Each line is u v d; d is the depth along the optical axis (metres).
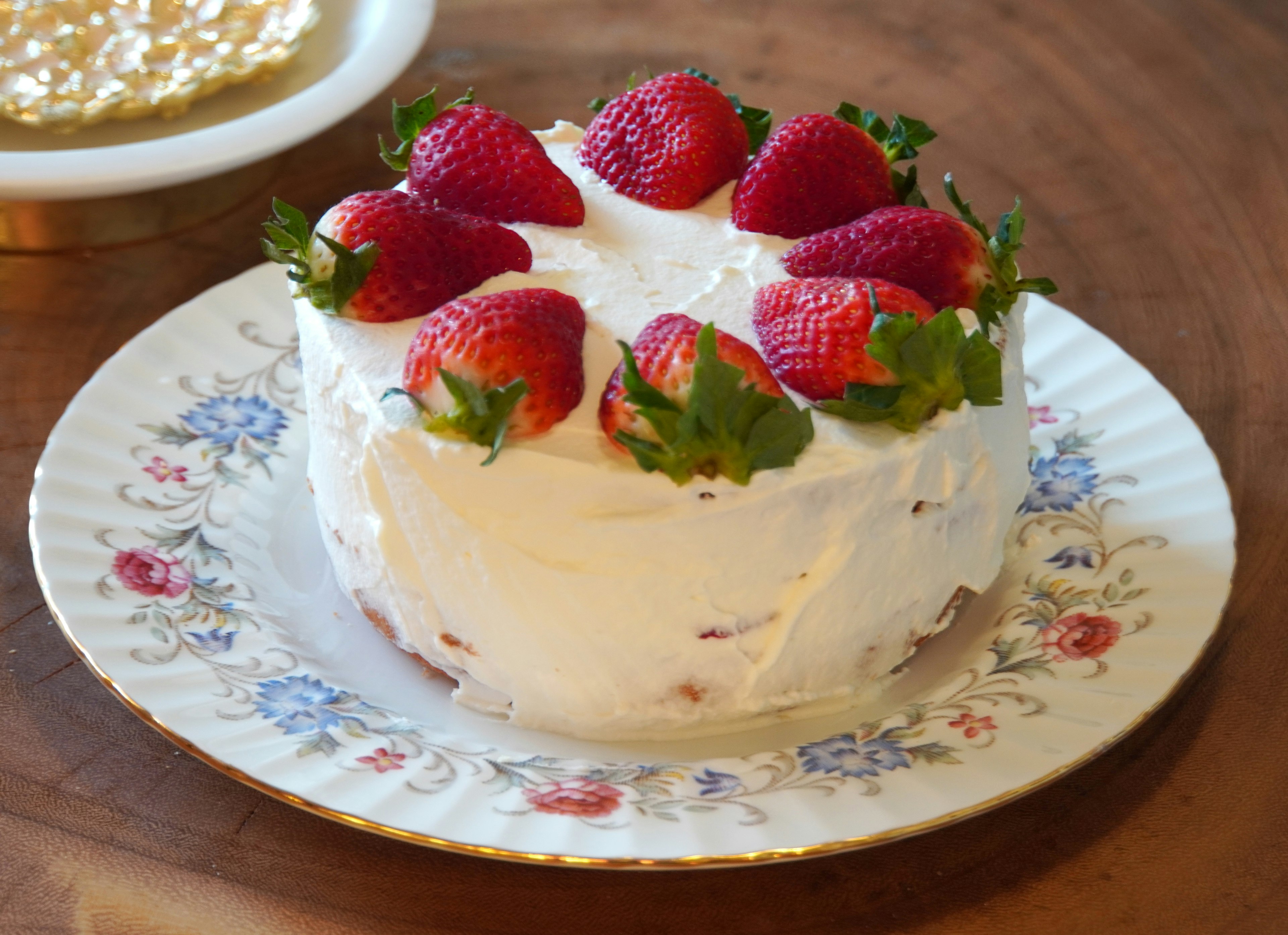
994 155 0.92
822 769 0.66
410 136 0.73
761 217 0.72
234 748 0.65
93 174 0.79
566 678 0.67
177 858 0.65
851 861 0.65
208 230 0.87
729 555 0.66
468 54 0.97
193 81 0.85
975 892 0.65
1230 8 1.04
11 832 0.65
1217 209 0.90
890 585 0.68
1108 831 0.66
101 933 0.63
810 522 0.66
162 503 0.75
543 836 0.63
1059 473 0.76
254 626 0.71
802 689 0.69
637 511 0.65
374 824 0.63
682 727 0.68
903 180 0.73
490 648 0.68
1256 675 0.70
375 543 0.69
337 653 0.71
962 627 0.72
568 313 0.67
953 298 0.69
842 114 0.75
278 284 0.82
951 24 1.02
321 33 0.90
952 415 0.67
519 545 0.66
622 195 0.74
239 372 0.80
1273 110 0.96
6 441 0.77
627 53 0.97
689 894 0.64
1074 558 0.73
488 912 0.64
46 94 0.85
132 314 0.83
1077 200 0.90
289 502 0.76
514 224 0.72
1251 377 0.81
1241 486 0.76
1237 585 0.73
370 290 0.68
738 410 0.64
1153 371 0.81
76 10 0.89
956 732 0.67
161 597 0.71
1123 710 0.67
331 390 0.69
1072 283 0.86
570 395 0.66
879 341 0.65
